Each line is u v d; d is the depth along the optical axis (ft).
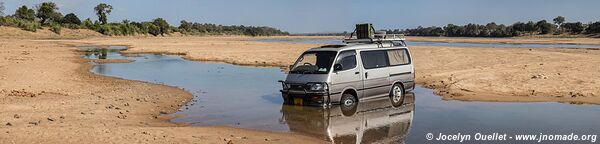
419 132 31.42
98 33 380.99
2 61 90.12
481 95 47.24
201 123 35.45
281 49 152.05
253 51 141.49
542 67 71.46
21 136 27.09
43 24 359.05
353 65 42.52
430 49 128.06
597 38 291.17
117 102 43.52
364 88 43.21
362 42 47.32
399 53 47.26
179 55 138.10
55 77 64.80
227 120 36.63
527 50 121.80
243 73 77.41
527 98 45.09
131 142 26.30
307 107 41.73
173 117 38.09
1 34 280.92
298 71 42.80
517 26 441.68
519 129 31.91
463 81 56.90
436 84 56.54
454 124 33.86
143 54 144.15
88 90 52.08
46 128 29.37
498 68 71.82
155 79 69.00
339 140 29.35
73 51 157.07
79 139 26.66
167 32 476.13
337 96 41.11
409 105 42.39
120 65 98.27
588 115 36.47
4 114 35.45
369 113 38.65
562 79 56.08
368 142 28.73
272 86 58.59
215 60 109.91
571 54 101.81
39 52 135.23
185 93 52.13
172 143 26.53
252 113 39.50
